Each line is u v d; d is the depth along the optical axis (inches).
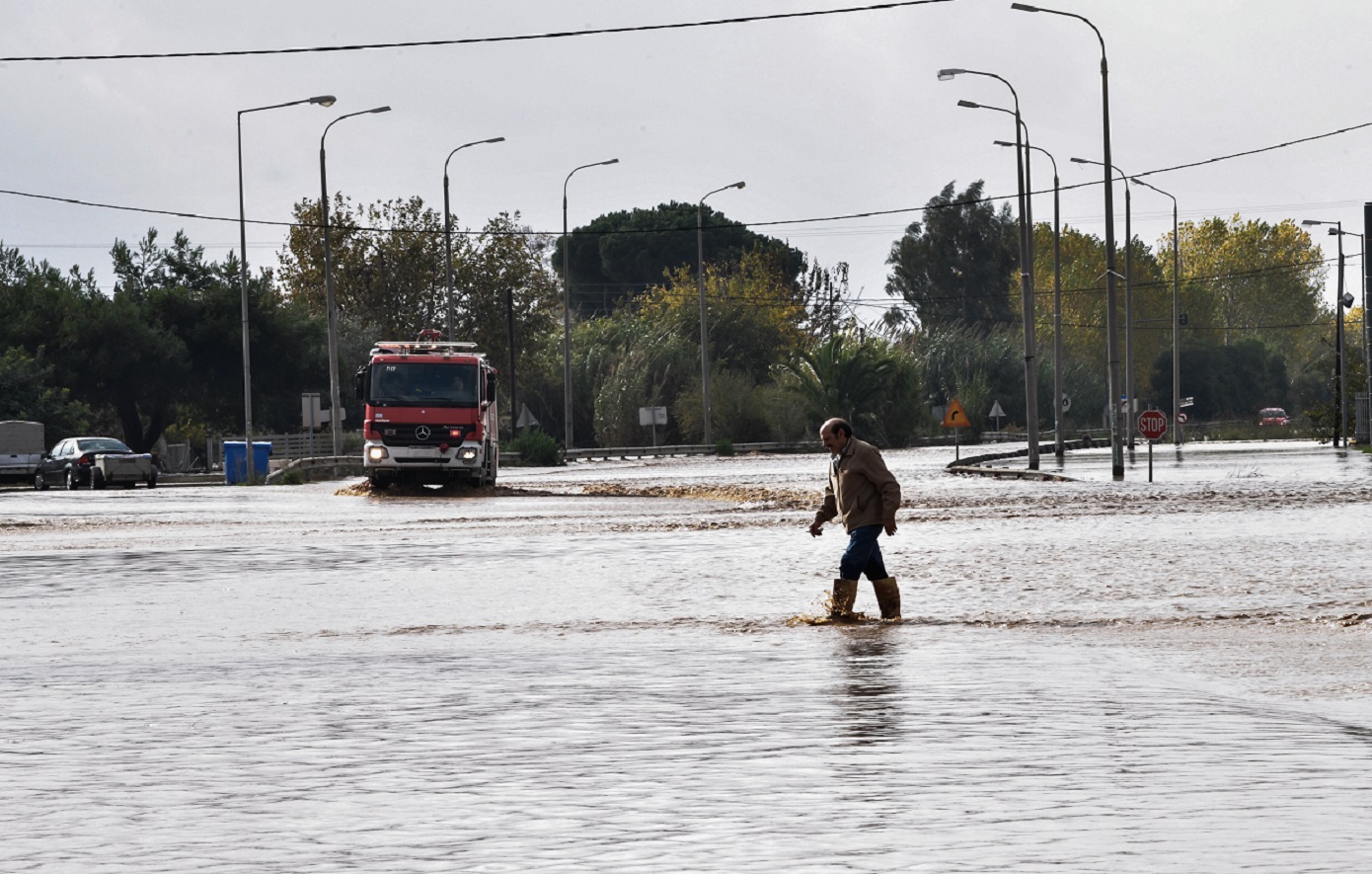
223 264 6968.5
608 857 458.0
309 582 1464.1
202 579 1517.0
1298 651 899.4
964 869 435.8
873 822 497.7
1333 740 635.5
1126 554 1551.4
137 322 6378.0
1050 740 639.1
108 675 891.4
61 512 2925.7
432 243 7209.6
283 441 6402.6
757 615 1136.2
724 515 2421.3
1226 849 454.0
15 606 1290.6
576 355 7327.8
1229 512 2204.7
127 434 6683.1
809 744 638.5
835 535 1910.7
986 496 2787.9
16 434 4815.5
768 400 6707.7
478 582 1433.3
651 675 852.0
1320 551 1542.8
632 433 6801.2
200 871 451.2
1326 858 442.3
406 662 924.6
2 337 6156.5
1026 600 1181.1
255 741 669.9
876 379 6604.3
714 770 587.5
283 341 6727.4
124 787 576.1
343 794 557.0
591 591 1332.4
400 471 3472.0
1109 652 911.7
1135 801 522.9
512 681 834.8
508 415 7332.7
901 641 979.3
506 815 518.9
